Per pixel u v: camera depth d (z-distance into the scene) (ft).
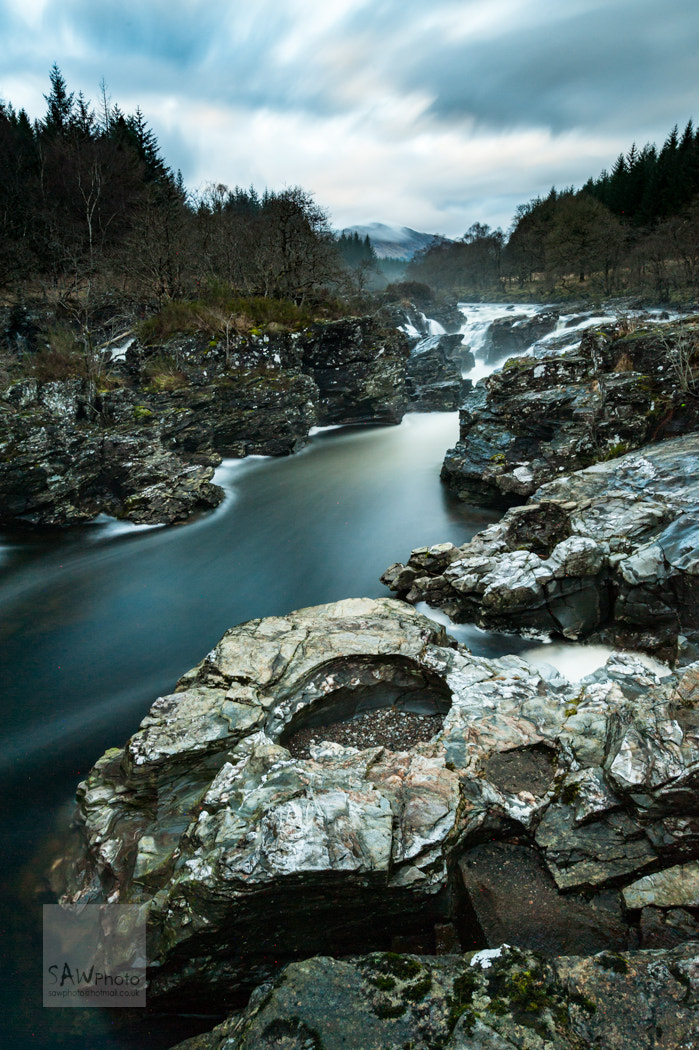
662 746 23.95
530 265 300.81
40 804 31.14
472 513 72.23
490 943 20.08
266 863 20.34
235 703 31.45
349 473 90.12
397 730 33.17
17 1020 20.88
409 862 21.63
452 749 27.73
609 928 20.18
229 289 113.09
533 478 66.13
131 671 43.88
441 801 24.16
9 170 133.59
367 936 22.30
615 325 74.33
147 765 28.02
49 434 68.18
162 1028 21.44
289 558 62.69
